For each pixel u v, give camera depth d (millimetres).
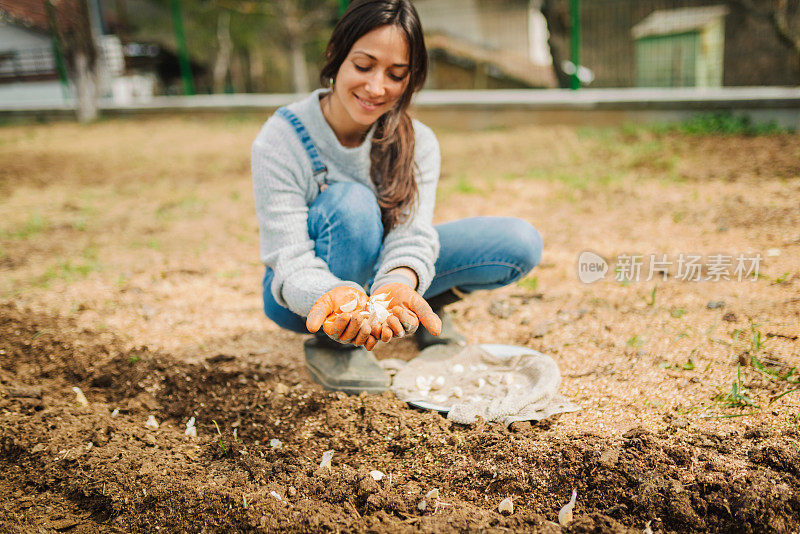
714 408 2141
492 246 2334
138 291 3537
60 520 1834
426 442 2037
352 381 2318
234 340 2922
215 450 2061
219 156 8289
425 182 2217
